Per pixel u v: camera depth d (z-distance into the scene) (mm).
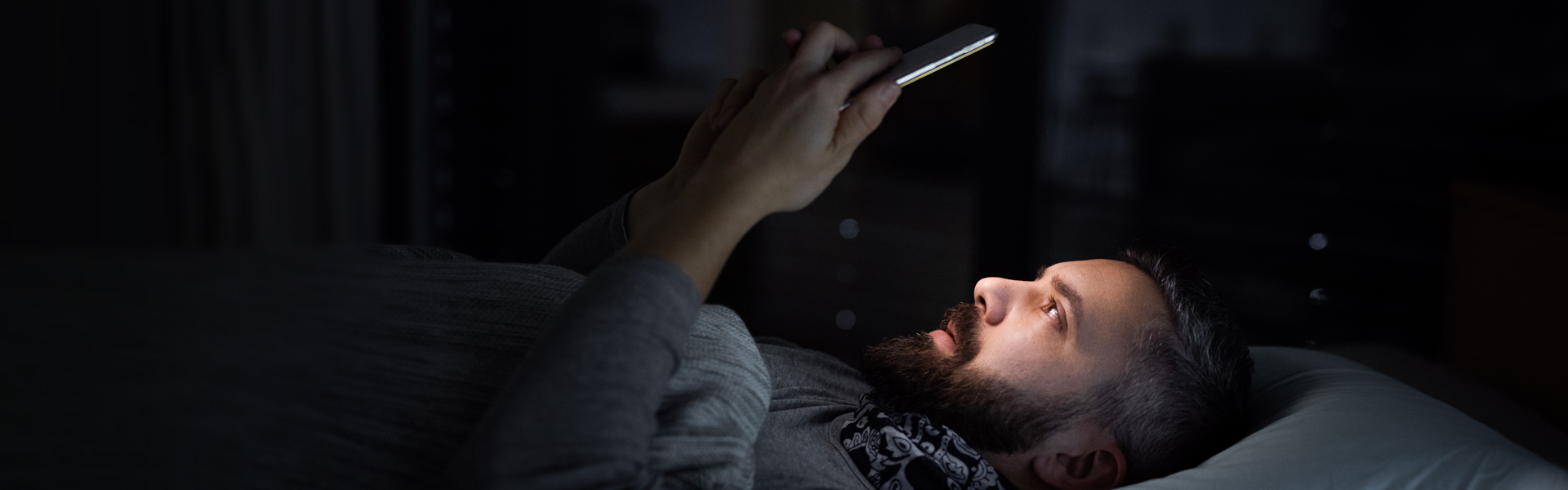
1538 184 1516
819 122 618
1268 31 1744
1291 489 768
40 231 1957
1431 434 815
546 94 2555
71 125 1957
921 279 2277
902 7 2094
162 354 709
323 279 809
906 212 2266
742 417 727
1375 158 1682
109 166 2006
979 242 2113
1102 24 1905
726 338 780
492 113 2613
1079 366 890
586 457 564
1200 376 901
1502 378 1310
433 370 719
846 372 1099
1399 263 1695
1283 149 1774
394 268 837
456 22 2566
